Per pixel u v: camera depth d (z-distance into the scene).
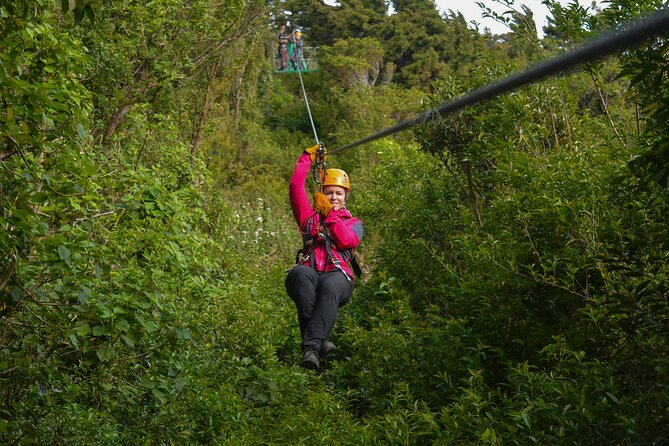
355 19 52.78
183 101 16.12
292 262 16.56
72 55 6.49
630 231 6.71
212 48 15.62
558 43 10.84
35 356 6.61
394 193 12.58
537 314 7.96
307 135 40.44
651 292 5.87
